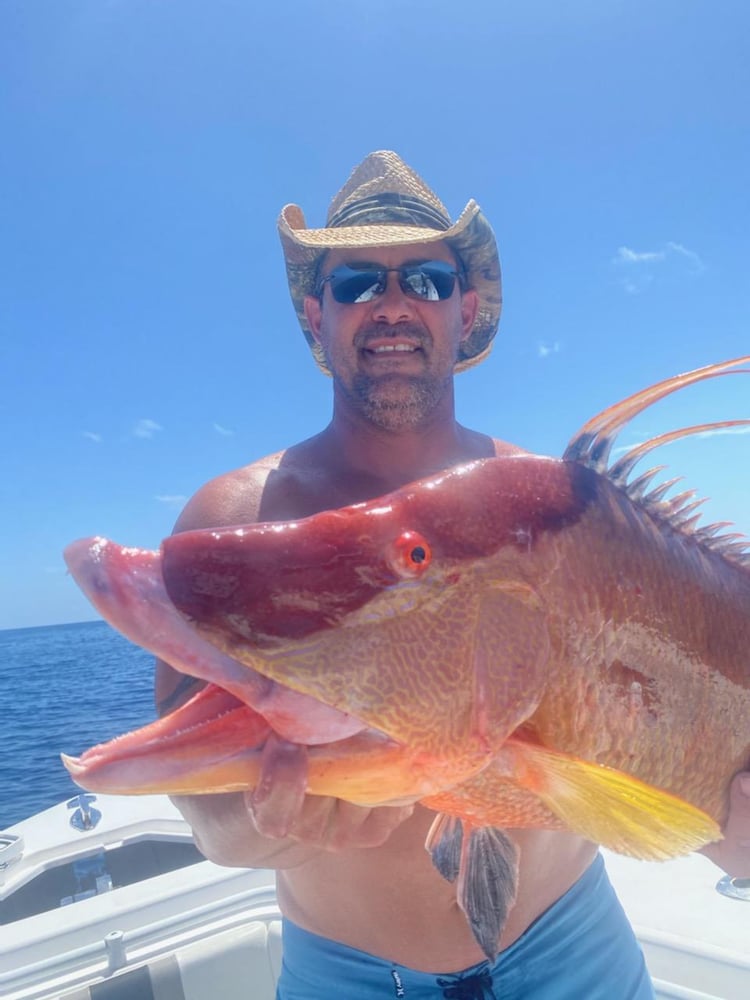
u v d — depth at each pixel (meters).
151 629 0.38
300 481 0.64
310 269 0.82
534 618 0.46
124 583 0.38
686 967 0.75
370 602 0.41
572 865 0.65
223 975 0.83
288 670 0.39
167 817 1.15
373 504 0.45
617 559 0.50
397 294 0.68
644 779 0.51
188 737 0.38
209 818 0.49
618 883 0.91
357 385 0.69
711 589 0.56
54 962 0.81
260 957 0.86
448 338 0.71
